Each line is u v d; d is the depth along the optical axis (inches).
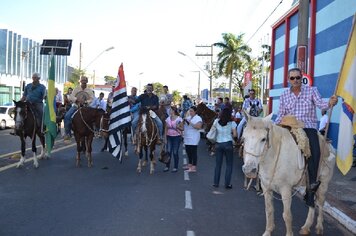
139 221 287.3
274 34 1045.2
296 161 237.6
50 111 539.8
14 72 1849.2
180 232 266.4
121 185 411.2
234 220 301.1
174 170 510.3
